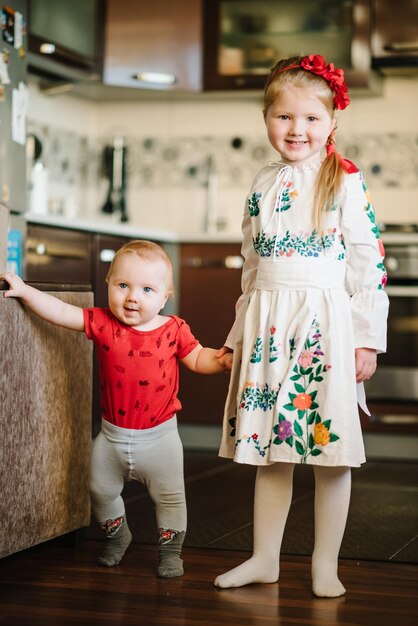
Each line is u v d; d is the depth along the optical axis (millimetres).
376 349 2193
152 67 4621
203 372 2354
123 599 2133
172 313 4535
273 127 2242
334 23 4527
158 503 2350
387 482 3670
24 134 3553
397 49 4449
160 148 5109
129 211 5148
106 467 2326
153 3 4594
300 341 2156
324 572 2207
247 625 1976
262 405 2199
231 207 5023
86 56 4461
